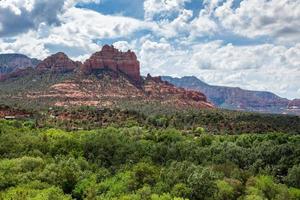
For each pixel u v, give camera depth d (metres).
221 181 105.62
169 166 124.06
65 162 111.94
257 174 129.88
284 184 122.06
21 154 119.56
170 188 98.81
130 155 130.88
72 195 100.44
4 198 82.69
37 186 92.56
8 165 103.44
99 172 113.62
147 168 106.19
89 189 96.38
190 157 136.88
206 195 97.38
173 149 141.00
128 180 101.50
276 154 141.50
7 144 123.94
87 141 135.88
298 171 124.69
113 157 130.88
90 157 129.12
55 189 88.88
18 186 91.62
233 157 143.62
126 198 88.62
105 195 96.38
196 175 99.38
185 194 95.06
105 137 141.50
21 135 137.25
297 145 143.75
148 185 99.06
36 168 105.19
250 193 105.25
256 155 143.38
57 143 132.38
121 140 145.00
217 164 133.38
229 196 101.50
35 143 129.25
